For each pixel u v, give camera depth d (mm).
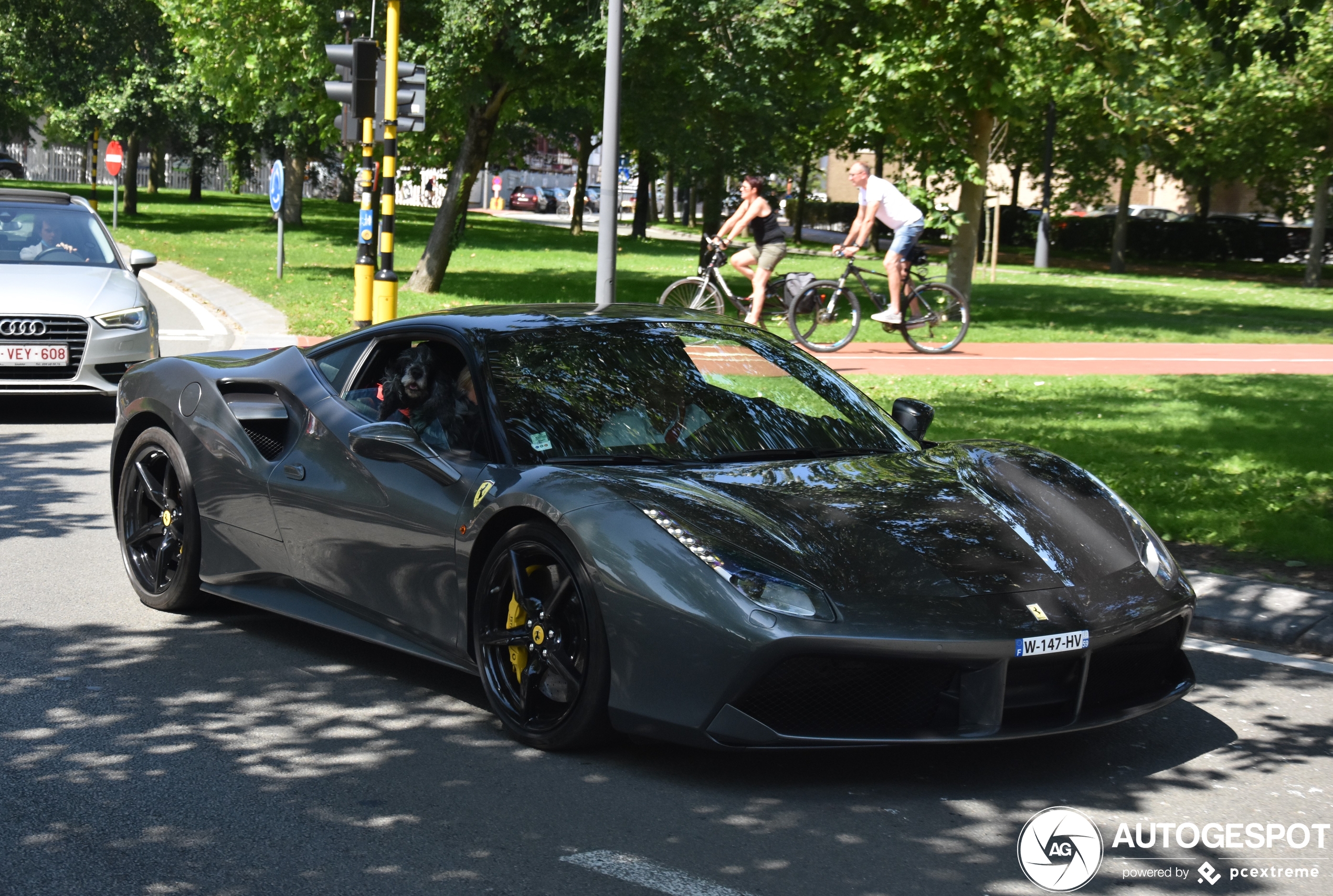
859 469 4352
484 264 30016
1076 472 4551
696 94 20969
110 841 3293
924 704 3643
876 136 20141
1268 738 4250
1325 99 33875
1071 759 4023
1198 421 10766
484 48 20297
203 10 23031
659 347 4871
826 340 15492
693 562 3621
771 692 3557
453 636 4285
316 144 42375
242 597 5211
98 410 10750
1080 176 42656
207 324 16875
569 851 3270
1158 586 3969
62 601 5625
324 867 3158
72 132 40938
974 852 3322
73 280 10008
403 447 4379
